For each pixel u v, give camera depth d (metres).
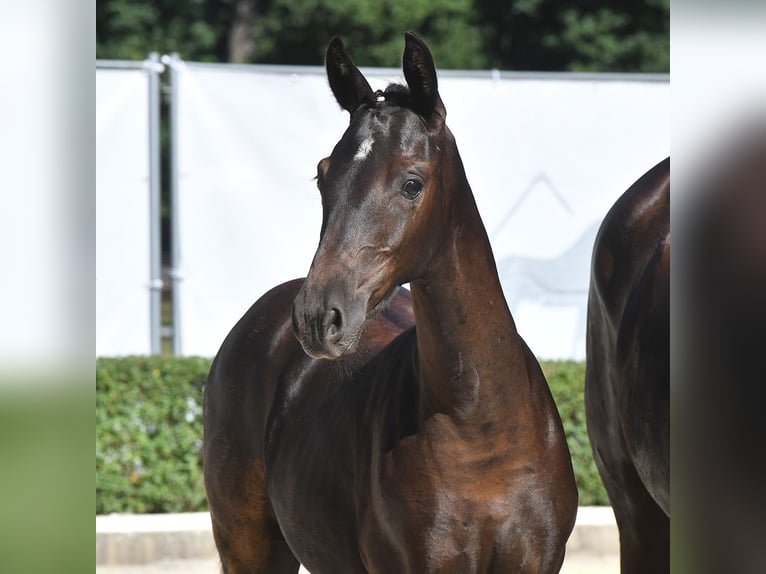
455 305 5.50
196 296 15.07
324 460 6.41
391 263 5.18
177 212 15.05
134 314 15.02
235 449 7.58
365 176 5.14
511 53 33.81
